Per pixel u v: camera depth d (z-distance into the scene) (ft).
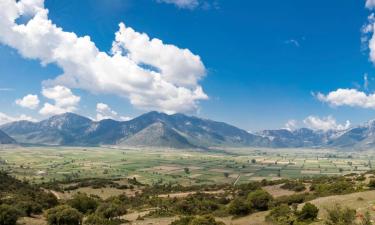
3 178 522.88
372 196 260.42
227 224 269.64
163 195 501.56
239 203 317.42
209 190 523.29
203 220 251.80
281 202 317.83
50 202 402.72
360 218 186.60
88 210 388.78
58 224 305.12
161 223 295.69
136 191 579.48
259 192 325.42
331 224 184.34
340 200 262.67
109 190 577.02
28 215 346.54
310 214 229.66
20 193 438.40
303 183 442.91
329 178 467.52
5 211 293.84
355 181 375.86
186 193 508.94
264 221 261.65
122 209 366.63
